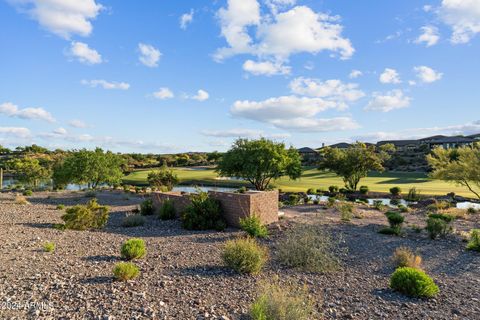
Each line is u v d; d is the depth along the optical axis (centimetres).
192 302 504
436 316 491
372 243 1027
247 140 3025
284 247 830
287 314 437
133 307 470
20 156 8412
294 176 3009
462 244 1029
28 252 774
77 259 740
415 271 595
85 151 3550
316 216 1662
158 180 3534
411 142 11038
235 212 1370
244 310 480
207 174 6319
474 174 1989
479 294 595
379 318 479
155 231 1258
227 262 711
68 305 467
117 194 3017
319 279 663
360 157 3591
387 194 3300
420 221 1580
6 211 1585
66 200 2427
